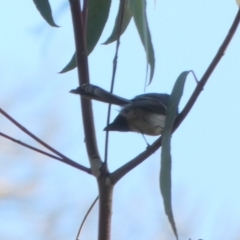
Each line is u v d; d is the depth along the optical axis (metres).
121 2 6.14
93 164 5.54
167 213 5.17
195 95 5.51
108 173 5.54
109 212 5.52
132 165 5.47
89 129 5.65
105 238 5.48
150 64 5.80
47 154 5.55
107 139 5.59
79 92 5.73
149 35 5.85
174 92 5.55
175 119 5.57
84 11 6.18
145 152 5.49
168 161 5.31
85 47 5.82
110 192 5.53
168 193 5.22
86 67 5.81
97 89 5.74
